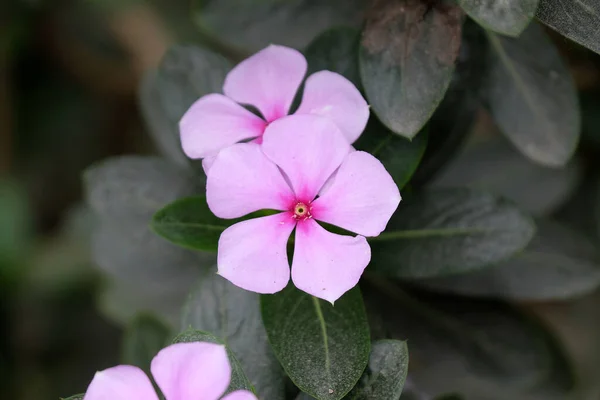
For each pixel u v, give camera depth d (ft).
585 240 1.44
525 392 1.51
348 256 1.18
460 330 1.42
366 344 1.21
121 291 1.62
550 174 1.51
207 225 1.26
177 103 1.38
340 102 1.22
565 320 1.69
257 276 1.19
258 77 1.25
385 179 1.18
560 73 1.32
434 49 1.25
